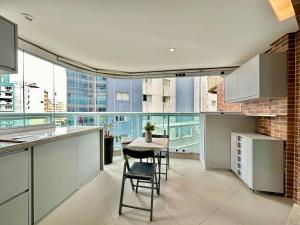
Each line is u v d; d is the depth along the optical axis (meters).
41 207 2.14
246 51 3.36
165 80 5.25
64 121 4.05
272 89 2.67
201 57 3.72
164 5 1.92
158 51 3.38
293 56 2.60
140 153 2.34
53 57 3.50
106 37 2.76
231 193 2.86
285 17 2.16
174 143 5.07
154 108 5.30
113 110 5.20
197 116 4.91
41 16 2.16
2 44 1.96
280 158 2.76
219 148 3.95
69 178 2.69
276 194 2.81
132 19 2.22
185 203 2.54
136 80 5.38
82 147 3.07
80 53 3.50
